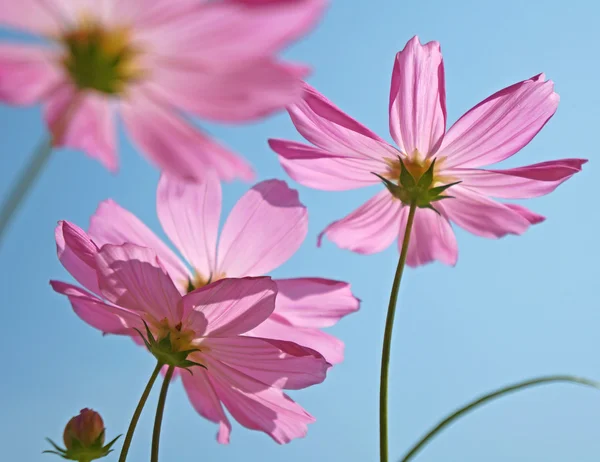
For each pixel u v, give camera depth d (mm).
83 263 538
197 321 534
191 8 463
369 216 585
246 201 571
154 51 466
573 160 559
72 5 465
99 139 466
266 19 461
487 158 572
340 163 571
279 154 554
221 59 463
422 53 568
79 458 543
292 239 571
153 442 526
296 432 549
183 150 465
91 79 464
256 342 535
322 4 460
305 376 539
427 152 571
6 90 458
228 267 569
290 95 461
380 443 525
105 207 561
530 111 569
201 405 559
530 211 584
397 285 545
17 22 462
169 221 566
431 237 589
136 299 531
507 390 519
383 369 532
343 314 565
